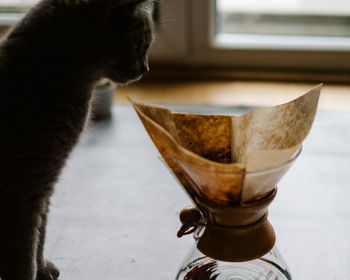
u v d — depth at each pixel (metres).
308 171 0.73
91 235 0.62
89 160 0.77
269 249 0.47
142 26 0.62
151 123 0.45
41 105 0.55
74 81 0.57
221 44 1.21
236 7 1.26
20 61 0.54
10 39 0.56
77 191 0.70
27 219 0.57
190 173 0.45
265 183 0.44
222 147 0.53
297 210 0.66
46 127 0.56
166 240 0.61
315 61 1.19
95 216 0.65
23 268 0.59
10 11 1.24
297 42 1.20
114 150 0.80
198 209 0.48
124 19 0.58
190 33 1.19
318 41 1.20
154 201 0.68
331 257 0.58
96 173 0.74
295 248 0.60
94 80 0.61
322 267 0.57
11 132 0.53
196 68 1.24
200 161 0.43
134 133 0.84
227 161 0.54
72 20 0.56
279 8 1.28
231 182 0.43
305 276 0.56
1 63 0.54
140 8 0.62
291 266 0.57
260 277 0.52
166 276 0.56
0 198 0.56
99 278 0.56
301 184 0.71
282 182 0.71
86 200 0.68
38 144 0.55
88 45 0.57
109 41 0.59
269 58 1.20
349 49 1.17
